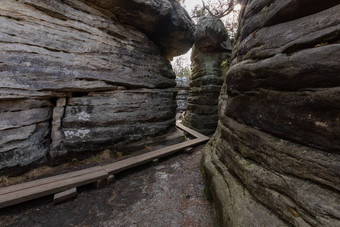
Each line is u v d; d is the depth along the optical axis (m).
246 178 2.57
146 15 5.71
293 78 1.98
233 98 3.49
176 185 4.17
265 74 2.39
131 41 6.29
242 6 4.31
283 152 2.08
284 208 1.89
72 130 4.85
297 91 1.98
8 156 3.70
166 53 9.47
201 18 9.96
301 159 1.86
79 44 4.77
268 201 2.11
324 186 1.64
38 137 4.30
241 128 3.03
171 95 8.35
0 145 3.59
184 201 3.54
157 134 7.36
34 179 3.85
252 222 2.02
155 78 7.26
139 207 3.32
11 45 3.68
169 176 4.64
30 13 3.93
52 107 4.73
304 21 2.00
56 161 4.46
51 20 4.27
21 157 3.87
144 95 6.68
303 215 1.68
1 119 3.64
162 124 7.64
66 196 3.32
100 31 5.25
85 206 3.28
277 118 2.24
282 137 2.19
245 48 3.16
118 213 3.13
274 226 1.86
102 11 5.28
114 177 4.19
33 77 3.99
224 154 3.53
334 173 1.55
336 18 1.67
